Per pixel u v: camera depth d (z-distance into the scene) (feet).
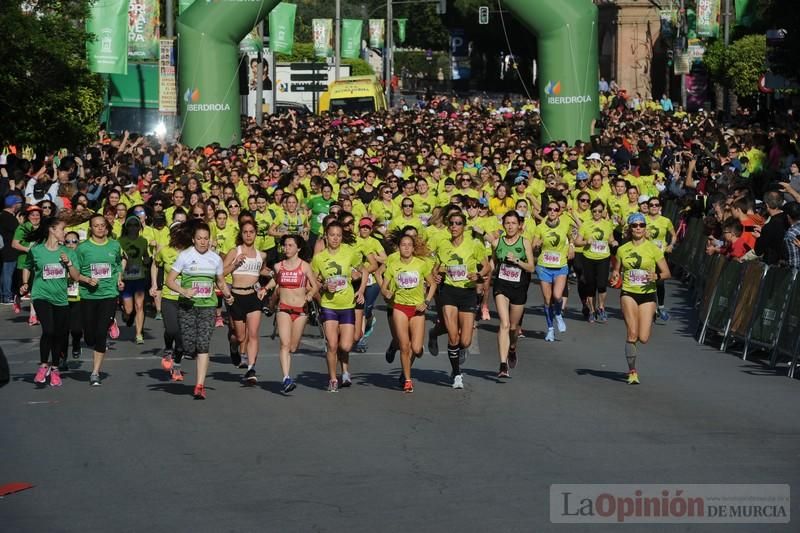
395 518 58.39
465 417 83.82
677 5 375.66
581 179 172.65
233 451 73.87
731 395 91.81
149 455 73.20
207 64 247.50
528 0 247.29
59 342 98.94
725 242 123.34
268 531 56.65
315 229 153.58
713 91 386.32
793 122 229.86
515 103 536.01
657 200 133.69
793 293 101.86
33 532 57.31
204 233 92.38
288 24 357.61
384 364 109.29
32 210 136.56
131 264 121.29
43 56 181.16
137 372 105.70
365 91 422.00
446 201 152.87
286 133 297.53
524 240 100.99
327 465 69.82
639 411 85.35
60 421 84.07
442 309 95.66
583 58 248.73
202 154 212.23
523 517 58.34
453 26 649.61
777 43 211.82
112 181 175.73
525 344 120.26
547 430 79.00
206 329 92.32
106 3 197.67
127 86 273.54
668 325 134.62
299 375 103.55
